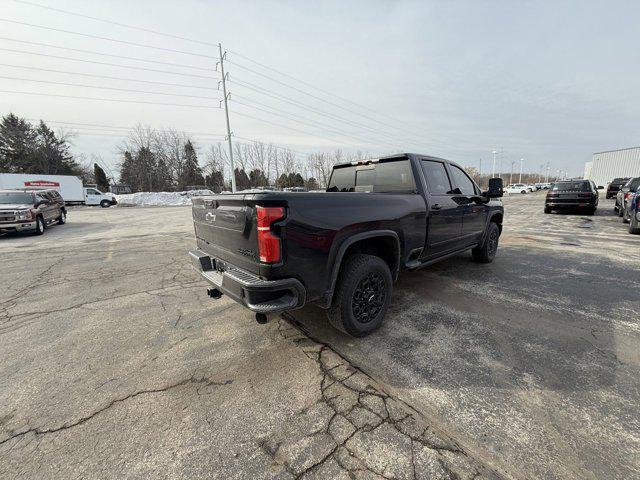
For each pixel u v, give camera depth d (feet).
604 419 6.42
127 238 32.63
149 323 11.46
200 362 8.85
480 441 5.94
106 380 8.11
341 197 8.84
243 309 12.59
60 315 12.34
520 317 11.38
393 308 12.34
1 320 11.94
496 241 19.79
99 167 193.06
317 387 7.64
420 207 11.91
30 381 8.11
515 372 8.09
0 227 33.35
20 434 6.34
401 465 5.44
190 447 5.94
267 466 5.49
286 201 7.50
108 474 5.40
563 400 7.01
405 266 11.75
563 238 27.45
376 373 8.17
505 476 5.19
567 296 13.42
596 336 9.89
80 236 34.99
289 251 7.59
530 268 17.93
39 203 38.47
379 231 9.94
